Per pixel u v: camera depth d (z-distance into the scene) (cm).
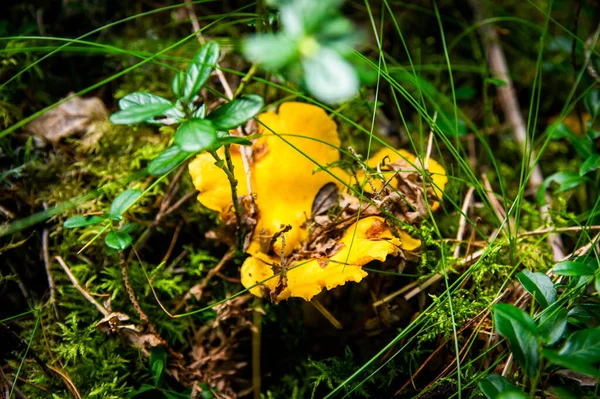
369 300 34
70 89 41
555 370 29
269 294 32
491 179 42
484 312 31
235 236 34
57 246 35
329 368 33
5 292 35
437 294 34
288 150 34
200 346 35
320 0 24
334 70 24
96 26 42
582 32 47
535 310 31
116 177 37
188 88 26
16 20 42
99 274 35
